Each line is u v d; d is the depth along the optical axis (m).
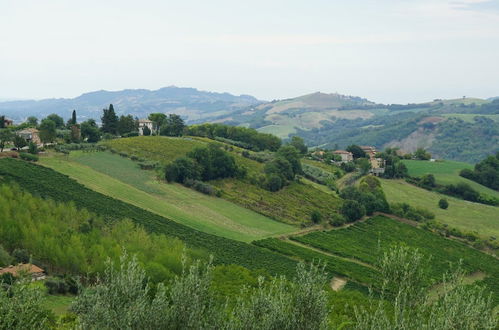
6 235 66.06
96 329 19.98
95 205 96.38
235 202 132.75
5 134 144.00
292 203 143.88
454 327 20.19
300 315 21.77
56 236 69.00
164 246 77.88
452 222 155.00
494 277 107.12
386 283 24.17
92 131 169.38
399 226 140.38
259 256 93.00
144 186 125.00
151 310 20.69
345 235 124.50
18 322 19.78
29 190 90.56
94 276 61.44
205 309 22.08
